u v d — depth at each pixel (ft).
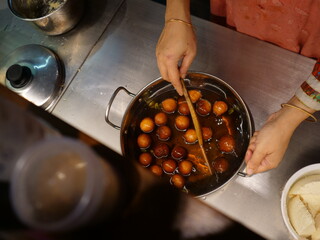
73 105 2.52
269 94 2.24
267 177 2.05
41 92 2.51
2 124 0.33
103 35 2.70
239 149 2.13
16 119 0.34
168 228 0.42
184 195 0.48
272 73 2.29
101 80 2.56
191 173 2.17
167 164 2.17
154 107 2.35
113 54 2.63
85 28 2.75
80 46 2.71
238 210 2.02
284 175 2.04
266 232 1.94
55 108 2.54
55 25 2.59
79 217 0.32
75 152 0.34
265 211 1.98
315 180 1.78
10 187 0.31
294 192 1.83
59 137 0.34
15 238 0.30
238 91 2.30
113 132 2.38
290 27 2.35
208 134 2.18
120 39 2.66
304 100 1.72
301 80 2.23
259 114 2.21
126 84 2.51
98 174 0.35
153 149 2.26
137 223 0.38
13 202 0.31
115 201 0.36
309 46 2.51
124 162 0.42
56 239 0.31
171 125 2.33
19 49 2.72
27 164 0.32
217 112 2.22
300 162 2.04
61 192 0.32
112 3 2.78
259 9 2.33
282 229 1.92
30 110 0.43
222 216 0.50
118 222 0.36
